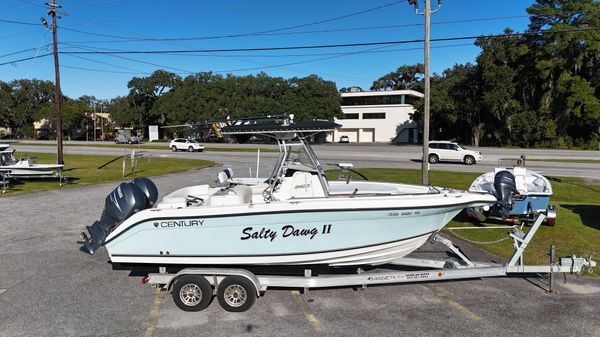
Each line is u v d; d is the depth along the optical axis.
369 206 5.24
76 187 16.23
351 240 5.40
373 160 30.67
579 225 9.91
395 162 29.05
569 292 5.93
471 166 26.39
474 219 10.29
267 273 5.62
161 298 5.76
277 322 5.02
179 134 72.94
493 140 57.44
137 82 84.00
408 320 5.07
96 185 16.81
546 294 5.87
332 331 4.79
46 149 45.09
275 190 6.12
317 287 5.75
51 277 6.56
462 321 5.04
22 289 6.06
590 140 52.16
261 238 5.24
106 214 5.61
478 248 8.25
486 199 5.71
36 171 16.48
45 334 4.71
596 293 5.89
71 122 85.56
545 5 53.00
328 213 5.20
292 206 5.14
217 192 6.40
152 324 4.98
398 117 77.00
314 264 5.50
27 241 8.59
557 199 13.76
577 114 50.12
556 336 4.66
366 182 7.56
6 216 10.95
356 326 4.91
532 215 9.71
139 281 6.40
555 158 32.72
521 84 54.81
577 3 49.91
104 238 5.53
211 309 5.39
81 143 61.88
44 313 5.27
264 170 22.77
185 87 74.06
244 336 4.68
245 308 5.27
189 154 38.03
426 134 14.34
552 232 9.29
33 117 88.81
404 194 6.42
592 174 21.28
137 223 5.17
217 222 5.14
